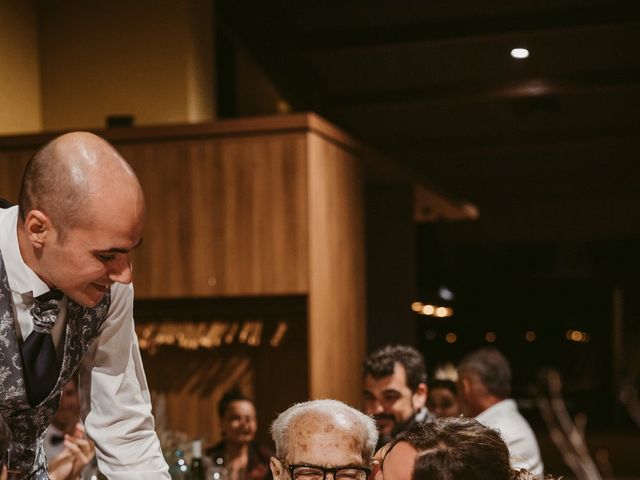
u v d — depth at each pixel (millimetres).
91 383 1876
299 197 4539
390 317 7035
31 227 1542
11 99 4992
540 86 6906
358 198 5371
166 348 5137
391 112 7805
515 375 19516
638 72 6707
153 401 4270
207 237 4652
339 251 4957
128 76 5148
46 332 1677
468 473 1518
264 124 4582
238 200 4613
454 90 7117
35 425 1771
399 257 7004
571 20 5770
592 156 9516
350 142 5129
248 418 4195
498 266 16922
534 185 10625
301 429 1663
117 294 1789
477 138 8727
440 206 7969
